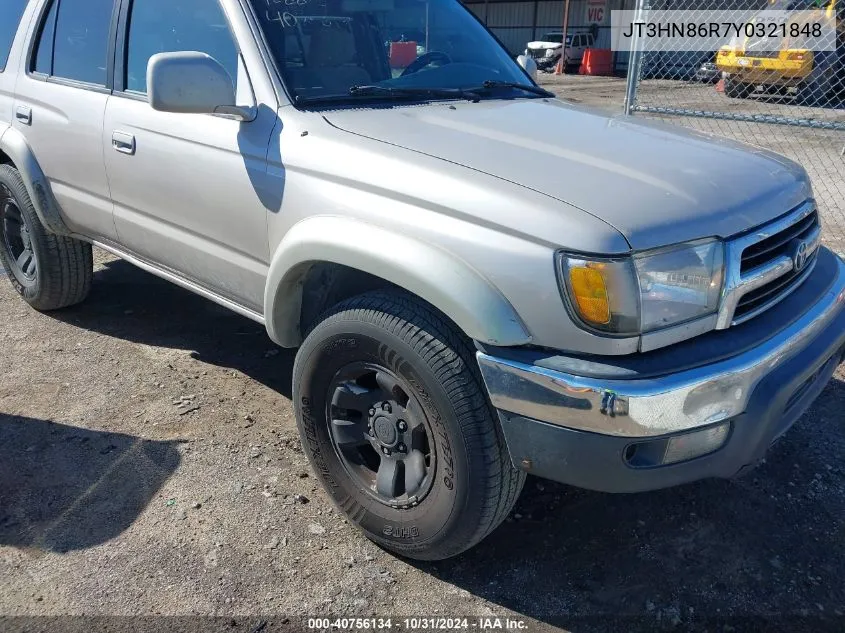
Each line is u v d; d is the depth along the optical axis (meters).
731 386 1.90
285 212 2.43
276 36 2.65
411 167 2.11
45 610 2.17
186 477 2.80
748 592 2.29
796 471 2.88
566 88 18.72
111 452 2.94
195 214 2.84
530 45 26.31
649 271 1.82
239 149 2.57
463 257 1.95
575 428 1.86
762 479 2.83
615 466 1.87
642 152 2.27
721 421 1.93
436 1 3.36
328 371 2.37
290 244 2.37
